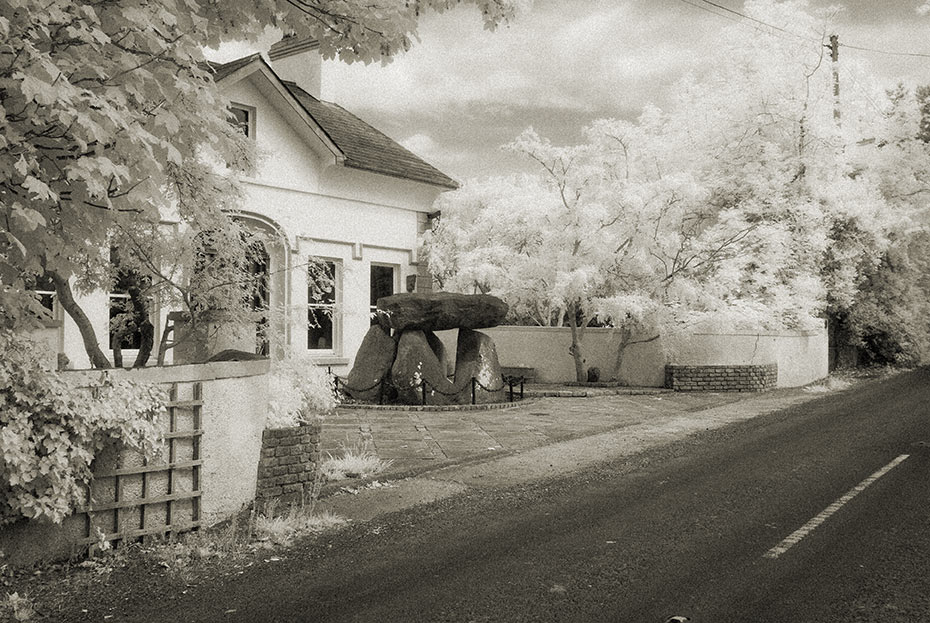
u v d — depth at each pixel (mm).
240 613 5090
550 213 19688
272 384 9383
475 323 17859
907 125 28422
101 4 5086
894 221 25594
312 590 5531
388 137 23531
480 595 5336
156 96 5562
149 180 5250
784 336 21594
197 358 10352
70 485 5855
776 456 10625
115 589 5582
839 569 5742
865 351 29281
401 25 6934
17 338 5730
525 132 19531
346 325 20047
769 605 5043
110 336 14547
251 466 7805
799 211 22219
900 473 9172
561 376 21750
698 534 6793
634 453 11258
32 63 4434
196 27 5660
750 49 24016
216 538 6777
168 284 8578
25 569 5852
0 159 4602
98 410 6039
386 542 6785
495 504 8195
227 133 7633
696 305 19969
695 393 19656
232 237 8562
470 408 16297
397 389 16797
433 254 21391
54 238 5234
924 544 6328
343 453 11086
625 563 6000
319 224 19484
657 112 21219
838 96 24375
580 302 20328
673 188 18719
